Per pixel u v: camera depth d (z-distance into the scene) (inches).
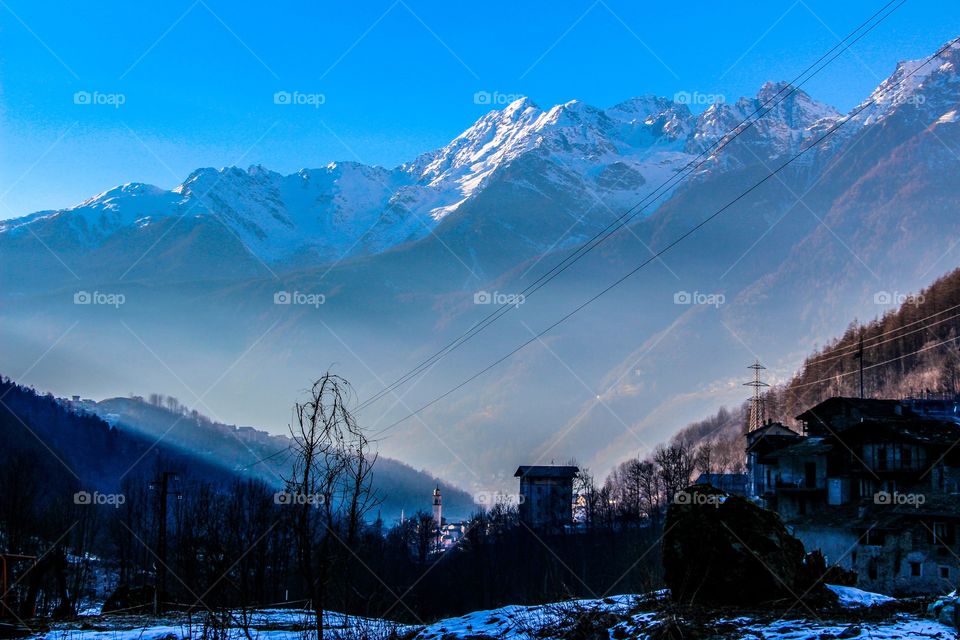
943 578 2918.3
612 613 1358.3
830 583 1680.6
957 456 3262.8
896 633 1131.9
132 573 4074.8
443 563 4852.4
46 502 5428.2
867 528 3132.4
